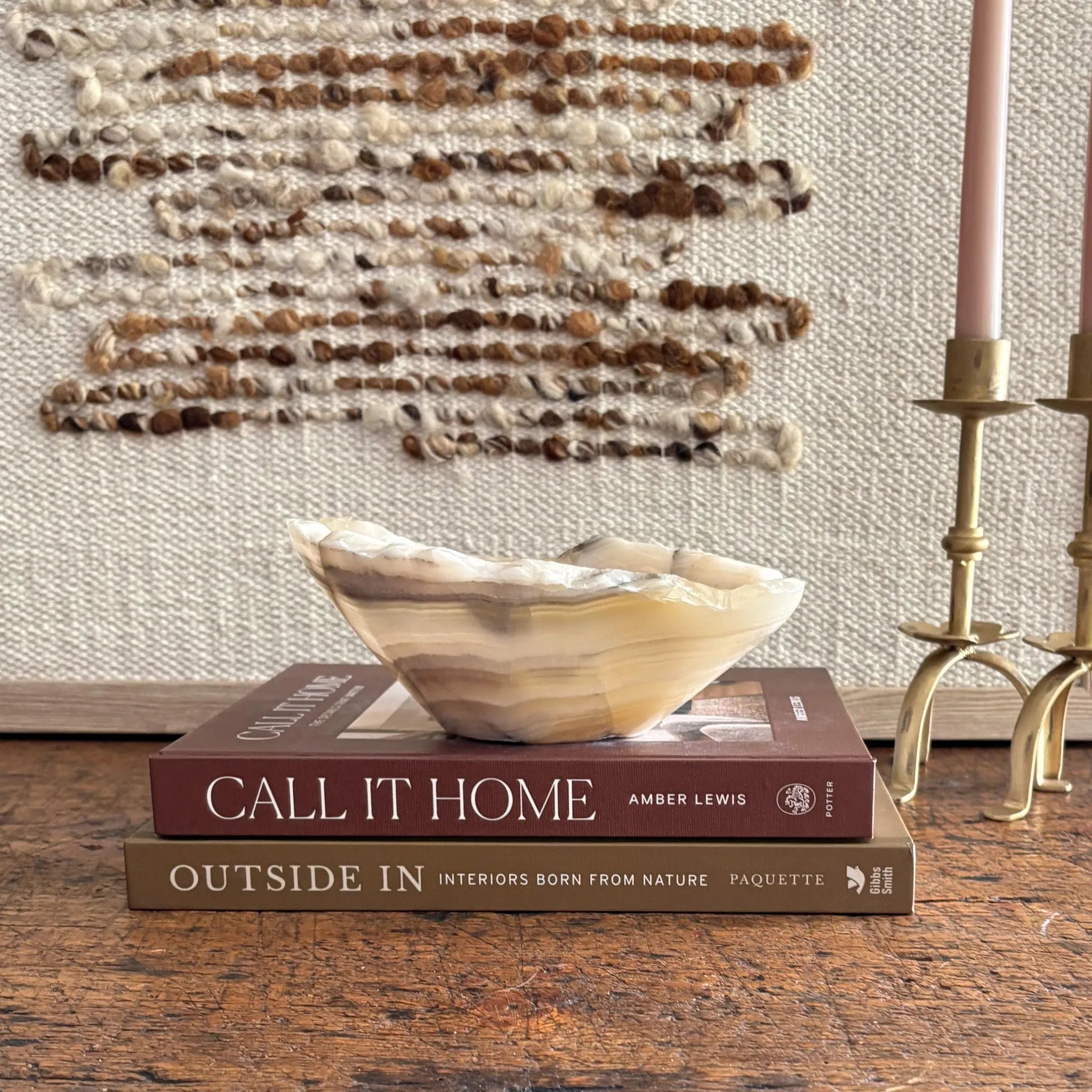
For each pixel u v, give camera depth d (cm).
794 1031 38
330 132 72
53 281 72
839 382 73
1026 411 72
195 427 74
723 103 70
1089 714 73
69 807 62
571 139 71
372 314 73
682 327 72
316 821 48
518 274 72
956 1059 37
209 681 76
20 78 71
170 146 72
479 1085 36
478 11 71
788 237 72
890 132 71
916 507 74
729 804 47
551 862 47
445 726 51
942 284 72
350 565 47
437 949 44
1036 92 70
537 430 73
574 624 46
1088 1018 39
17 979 42
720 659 48
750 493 74
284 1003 41
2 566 75
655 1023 39
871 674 75
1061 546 74
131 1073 36
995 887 50
